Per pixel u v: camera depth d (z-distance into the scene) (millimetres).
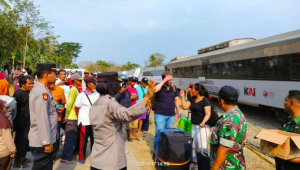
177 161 4285
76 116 5082
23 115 4656
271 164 5066
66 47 85438
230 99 2654
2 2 23266
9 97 4113
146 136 7574
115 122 2648
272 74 9195
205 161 3922
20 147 4641
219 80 13539
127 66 68938
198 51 18984
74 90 5125
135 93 6965
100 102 2715
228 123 2518
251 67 10562
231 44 14117
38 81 3465
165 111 5293
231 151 2584
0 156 3166
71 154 5047
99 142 2656
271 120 10047
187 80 18797
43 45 48125
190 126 5637
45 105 3207
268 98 9469
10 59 32156
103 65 61125
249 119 10516
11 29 22797
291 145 2396
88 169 4699
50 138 3250
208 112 4504
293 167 2477
